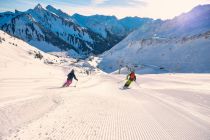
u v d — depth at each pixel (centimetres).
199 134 1304
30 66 4947
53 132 1043
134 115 1620
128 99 2402
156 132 1259
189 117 1756
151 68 17400
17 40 14000
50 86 2673
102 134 1109
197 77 7088
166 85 4675
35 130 1041
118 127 1267
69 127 1144
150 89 3734
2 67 3703
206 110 2130
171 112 1884
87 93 2455
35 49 15362
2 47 7381
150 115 1680
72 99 1912
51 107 1539
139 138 1127
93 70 14712
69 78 2862
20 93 1934
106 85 3838
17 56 7075
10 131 1002
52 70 5594
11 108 1389
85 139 1010
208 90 3906
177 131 1321
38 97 1845
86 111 1543
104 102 2003
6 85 2244
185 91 3591
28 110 1392
